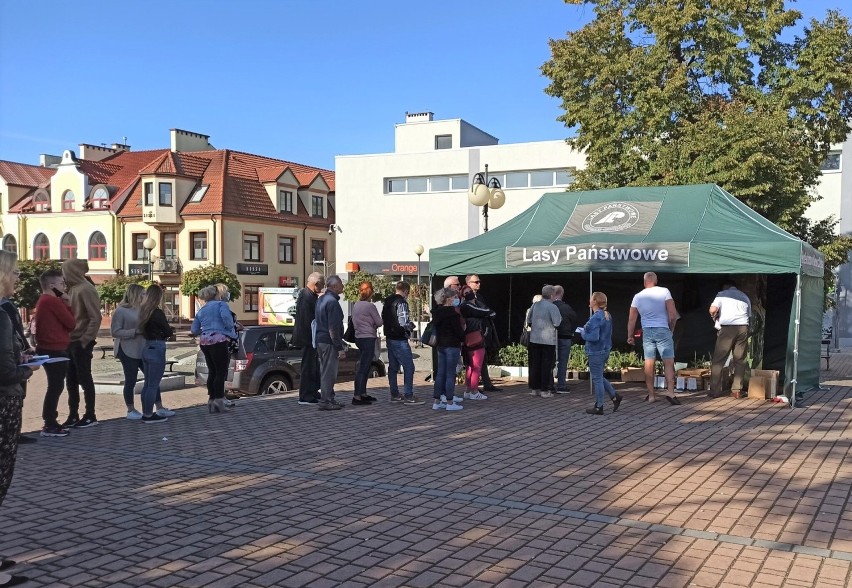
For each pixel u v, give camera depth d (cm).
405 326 1047
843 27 1692
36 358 489
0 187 4959
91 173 4797
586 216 1267
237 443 775
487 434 816
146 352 916
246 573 411
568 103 1883
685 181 1678
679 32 1753
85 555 441
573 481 609
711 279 1371
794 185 1661
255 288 4538
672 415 941
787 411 976
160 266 4362
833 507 532
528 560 431
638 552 443
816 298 1205
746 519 505
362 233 3812
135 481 617
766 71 1798
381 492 579
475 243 1295
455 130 4322
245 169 4781
